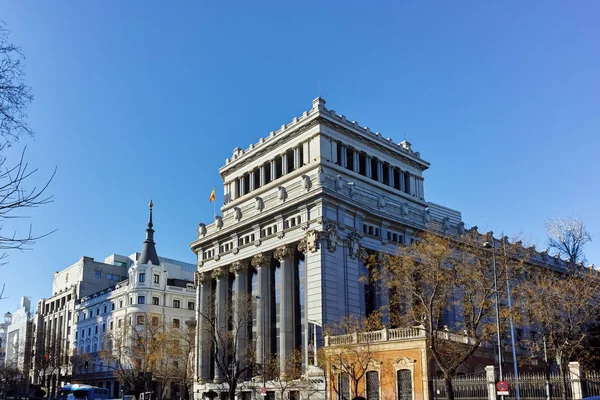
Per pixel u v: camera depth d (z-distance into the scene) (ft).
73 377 417.69
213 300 285.23
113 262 509.35
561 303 172.96
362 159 281.13
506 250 160.45
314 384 206.49
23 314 585.63
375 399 176.96
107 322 414.41
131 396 262.06
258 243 256.93
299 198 235.40
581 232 186.29
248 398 244.42
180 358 313.73
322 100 266.16
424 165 312.29
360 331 195.11
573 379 151.94
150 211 432.66
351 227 236.84
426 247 160.45
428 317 151.94
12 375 456.45
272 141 285.43
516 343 207.51
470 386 157.89
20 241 50.16
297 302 237.45
